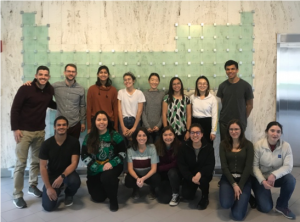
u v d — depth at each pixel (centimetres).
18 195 249
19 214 234
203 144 252
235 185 229
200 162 252
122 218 227
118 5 328
